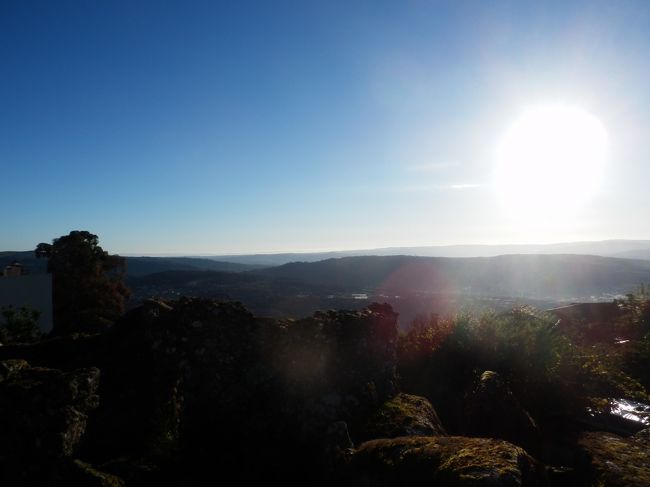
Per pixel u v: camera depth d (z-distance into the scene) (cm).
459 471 337
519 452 369
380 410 512
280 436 477
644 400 672
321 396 501
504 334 710
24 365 420
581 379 703
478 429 541
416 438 402
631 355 852
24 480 353
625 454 484
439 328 755
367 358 558
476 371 662
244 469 432
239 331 534
